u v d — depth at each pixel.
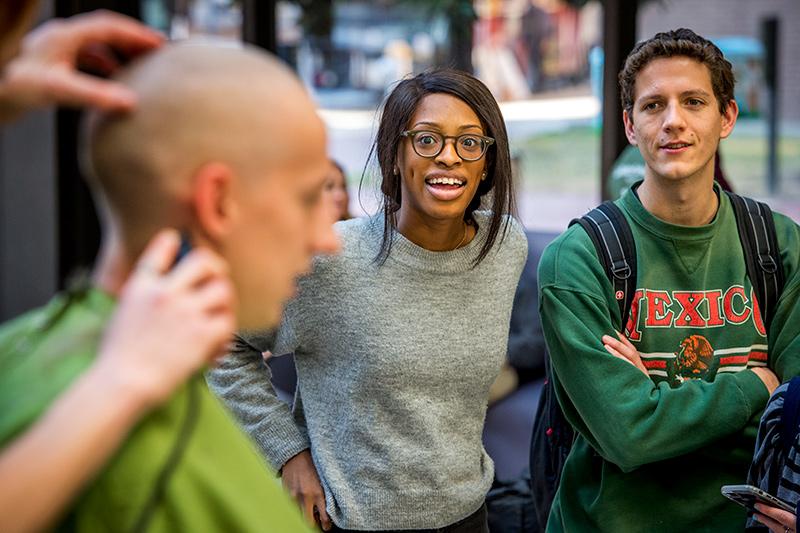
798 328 2.20
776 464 2.00
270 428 2.20
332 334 2.10
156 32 1.04
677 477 2.22
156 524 0.95
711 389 2.11
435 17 5.99
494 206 2.16
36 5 0.94
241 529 0.98
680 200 2.20
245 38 5.05
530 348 4.24
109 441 0.84
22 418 0.90
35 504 0.81
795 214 7.23
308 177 1.01
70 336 0.95
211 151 0.95
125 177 0.96
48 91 0.91
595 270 2.21
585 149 6.32
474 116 2.11
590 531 2.27
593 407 2.14
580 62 6.25
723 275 2.22
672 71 2.17
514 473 3.70
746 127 7.54
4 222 4.75
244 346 2.23
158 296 0.88
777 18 7.61
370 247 2.12
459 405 2.15
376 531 2.10
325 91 6.30
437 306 2.12
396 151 2.12
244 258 0.99
